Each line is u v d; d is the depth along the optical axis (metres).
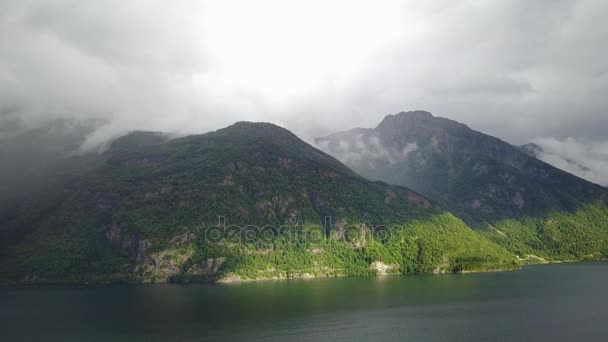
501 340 172.38
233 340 172.25
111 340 174.88
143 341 172.50
